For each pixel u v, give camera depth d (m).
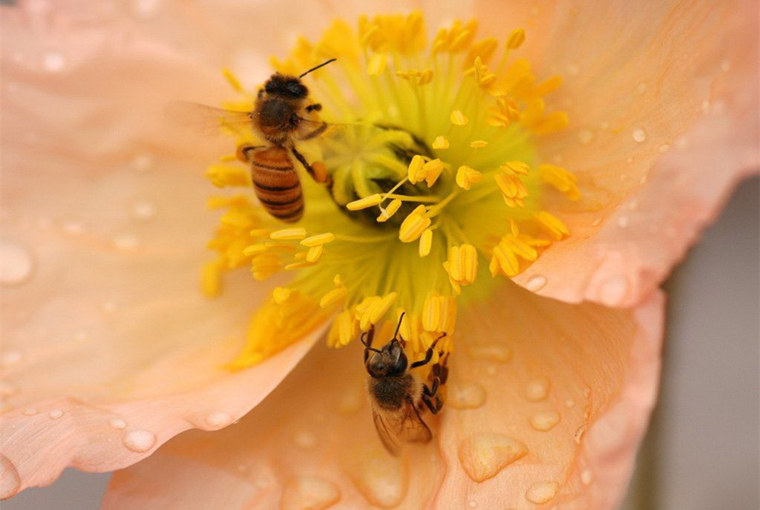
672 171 0.17
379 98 0.21
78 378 0.21
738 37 0.18
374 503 0.20
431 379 0.20
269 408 0.20
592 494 0.18
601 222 0.19
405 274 0.21
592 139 0.20
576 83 0.20
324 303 0.20
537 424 0.20
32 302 0.21
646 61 0.20
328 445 0.20
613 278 0.18
